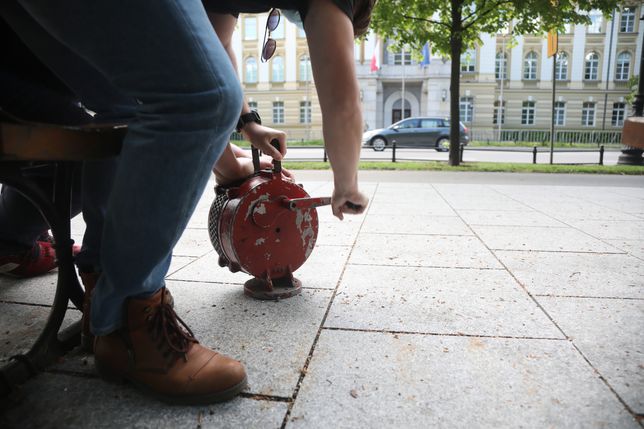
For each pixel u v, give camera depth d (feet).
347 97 4.87
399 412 4.62
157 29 3.71
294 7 5.28
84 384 5.10
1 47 5.10
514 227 14.33
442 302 7.72
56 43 4.55
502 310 7.37
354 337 6.36
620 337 6.36
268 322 6.86
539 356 5.81
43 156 3.71
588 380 5.23
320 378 5.28
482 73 128.77
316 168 37.76
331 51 4.78
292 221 7.75
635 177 32.40
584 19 39.17
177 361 4.80
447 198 21.20
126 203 4.20
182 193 4.23
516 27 41.39
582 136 130.31
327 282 8.81
